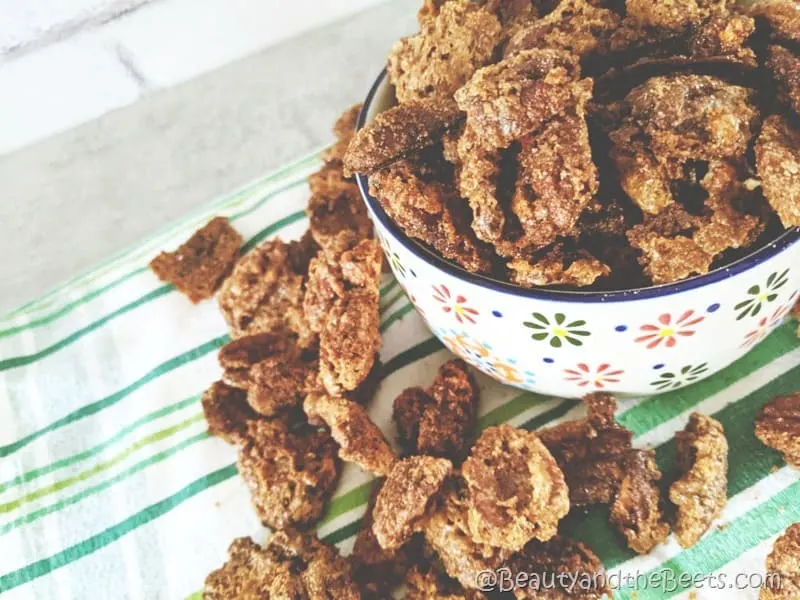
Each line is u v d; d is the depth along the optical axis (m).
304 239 0.27
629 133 0.18
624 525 0.20
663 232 0.18
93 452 0.25
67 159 0.40
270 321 0.26
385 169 0.19
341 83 0.40
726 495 0.20
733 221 0.17
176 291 0.28
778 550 0.19
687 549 0.20
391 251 0.20
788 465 0.21
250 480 0.23
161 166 0.38
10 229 0.37
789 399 0.21
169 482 0.23
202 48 0.42
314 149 0.32
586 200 0.17
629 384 0.21
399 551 0.21
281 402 0.24
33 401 0.26
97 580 0.22
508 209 0.18
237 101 0.40
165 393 0.25
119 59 0.43
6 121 0.41
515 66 0.18
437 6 0.23
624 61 0.20
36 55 0.42
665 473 0.21
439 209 0.18
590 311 0.17
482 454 0.20
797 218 0.16
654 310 0.17
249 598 0.21
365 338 0.23
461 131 0.19
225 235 0.28
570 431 0.21
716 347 0.19
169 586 0.22
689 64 0.19
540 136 0.18
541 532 0.19
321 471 0.22
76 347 0.27
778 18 0.19
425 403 0.23
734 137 0.17
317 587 0.20
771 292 0.18
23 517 0.23
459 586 0.20
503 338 0.19
